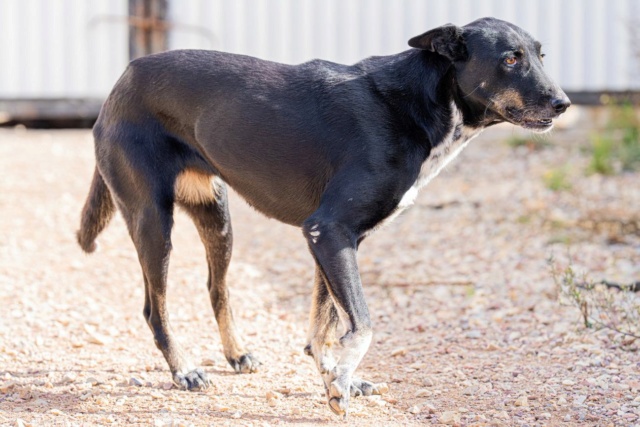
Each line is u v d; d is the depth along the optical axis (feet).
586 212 44.78
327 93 24.50
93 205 28.14
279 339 30.86
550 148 58.39
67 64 68.03
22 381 26.14
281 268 39.37
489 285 35.83
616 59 64.44
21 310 32.91
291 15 67.21
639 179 50.24
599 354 27.86
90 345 29.91
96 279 37.37
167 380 26.63
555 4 64.75
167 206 25.86
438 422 23.18
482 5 65.72
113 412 23.84
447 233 43.42
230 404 24.50
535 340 29.71
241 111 24.84
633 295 32.81
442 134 24.59
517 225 43.73
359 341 22.40
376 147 23.68
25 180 53.52
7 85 67.56
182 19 67.46
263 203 25.86
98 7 67.51
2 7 66.74
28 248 41.29
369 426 22.88
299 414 23.80
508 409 24.02
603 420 23.08
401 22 66.59
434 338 30.53
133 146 25.77
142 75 26.05
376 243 42.57
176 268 39.09
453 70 24.45
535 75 24.04
